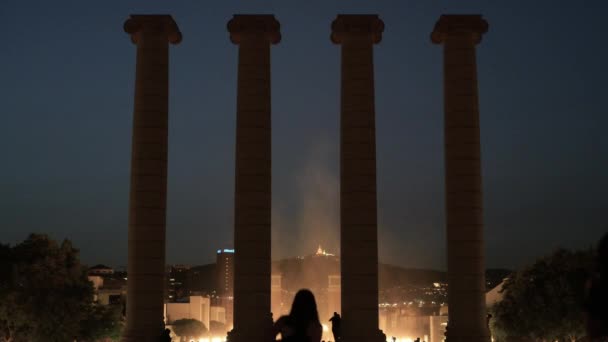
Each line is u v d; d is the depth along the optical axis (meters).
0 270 56.50
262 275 40.16
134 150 41.00
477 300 40.53
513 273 65.25
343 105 41.97
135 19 42.09
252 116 41.44
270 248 40.78
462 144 41.66
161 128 41.22
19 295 56.22
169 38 43.16
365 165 41.00
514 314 61.75
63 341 58.69
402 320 120.69
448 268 41.44
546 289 58.81
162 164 41.03
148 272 39.81
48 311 57.25
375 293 40.06
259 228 40.47
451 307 40.91
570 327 56.59
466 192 41.28
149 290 39.69
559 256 60.41
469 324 40.25
